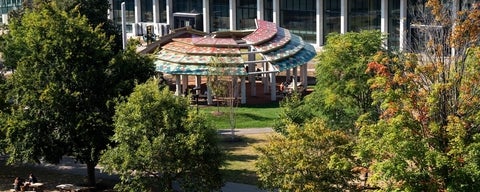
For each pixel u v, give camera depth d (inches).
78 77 2325.3
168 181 2122.3
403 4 5059.1
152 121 2122.3
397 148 1530.5
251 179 2496.3
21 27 2571.4
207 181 2113.7
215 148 2132.1
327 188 1785.2
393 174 1517.0
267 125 3331.7
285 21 5713.6
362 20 5388.8
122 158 2110.0
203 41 3831.2
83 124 2284.7
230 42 3818.9
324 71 2498.8
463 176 1466.5
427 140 1542.8
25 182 2448.3
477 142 1478.8
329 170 1786.4
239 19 5964.6
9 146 2368.4
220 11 6053.2
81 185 2490.2
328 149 1808.6
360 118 1831.9
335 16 5487.2
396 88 1702.8
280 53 3890.3
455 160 1487.5
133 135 2116.1
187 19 6166.3
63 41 2343.8
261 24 4247.0
